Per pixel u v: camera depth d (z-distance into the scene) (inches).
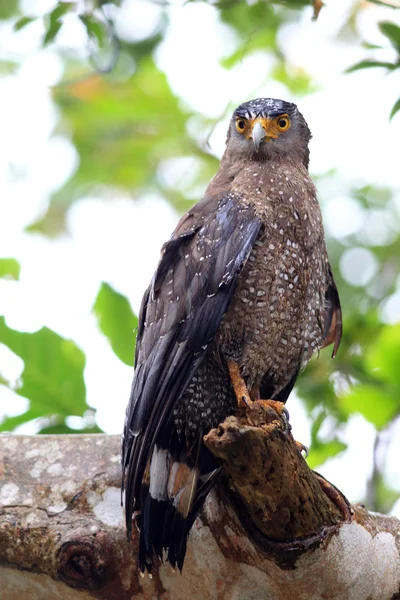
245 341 398.9
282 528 329.7
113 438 368.8
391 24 478.6
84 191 757.3
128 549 342.3
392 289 634.8
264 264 398.9
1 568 342.0
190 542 346.0
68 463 360.2
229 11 645.3
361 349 541.0
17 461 360.5
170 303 389.7
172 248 400.8
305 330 417.7
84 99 727.7
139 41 650.8
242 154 469.7
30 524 342.6
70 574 337.4
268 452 305.9
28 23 509.4
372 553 354.3
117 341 484.7
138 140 735.1
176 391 375.6
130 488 339.9
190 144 724.0
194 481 350.6
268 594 349.1
